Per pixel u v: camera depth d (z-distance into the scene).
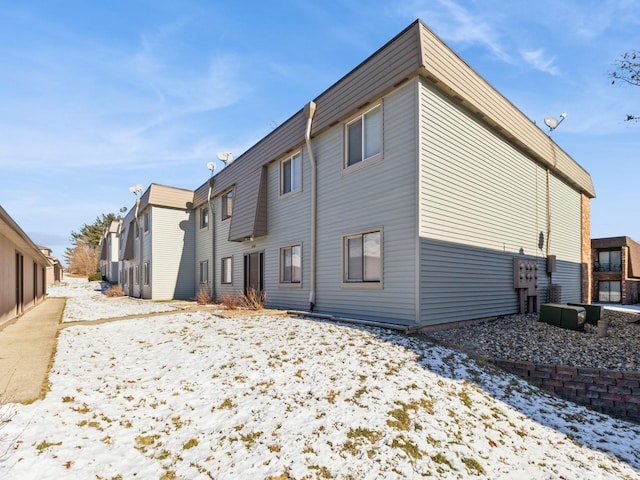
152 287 18.17
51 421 3.38
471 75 8.23
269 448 3.16
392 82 7.31
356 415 3.69
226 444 3.21
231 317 9.11
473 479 3.01
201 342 6.39
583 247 14.55
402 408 3.89
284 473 2.86
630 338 7.31
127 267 25.16
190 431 3.41
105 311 12.48
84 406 3.77
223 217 15.96
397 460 3.08
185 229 19.31
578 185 13.90
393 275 7.54
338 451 3.15
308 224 10.17
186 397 4.10
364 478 2.86
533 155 11.05
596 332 7.82
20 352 6.00
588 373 5.30
